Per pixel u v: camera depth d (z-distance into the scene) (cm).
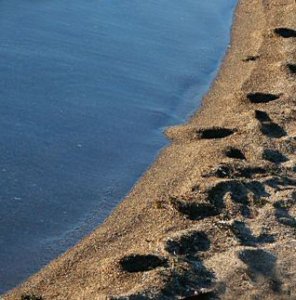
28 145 1534
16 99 1700
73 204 1369
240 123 1645
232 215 1244
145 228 1243
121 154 1564
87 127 1647
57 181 1434
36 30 2067
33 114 1655
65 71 1877
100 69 1931
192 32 2314
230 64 2102
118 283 1054
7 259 1194
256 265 1105
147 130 1680
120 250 1177
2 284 1130
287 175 1407
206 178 1368
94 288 1052
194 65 2077
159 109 1789
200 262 1100
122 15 2312
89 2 2353
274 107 1731
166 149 1595
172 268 1069
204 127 1641
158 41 2186
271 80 1902
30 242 1243
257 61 2048
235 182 1331
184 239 1145
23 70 1834
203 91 1920
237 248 1134
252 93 1789
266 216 1243
